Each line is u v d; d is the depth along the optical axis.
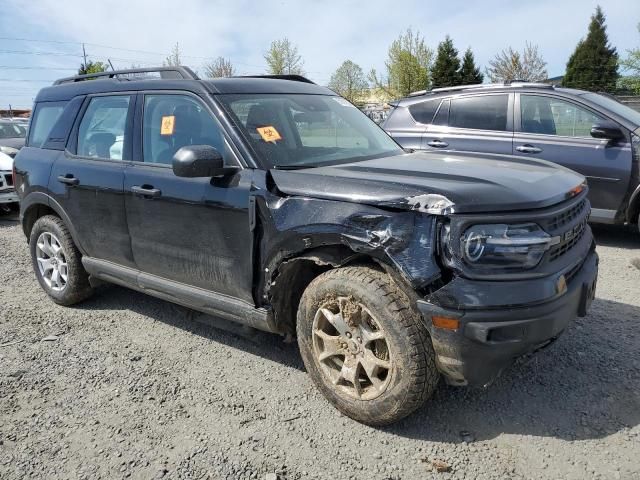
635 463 2.60
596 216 6.39
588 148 6.30
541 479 2.52
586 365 3.50
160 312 4.65
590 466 2.59
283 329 3.37
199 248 3.52
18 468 2.68
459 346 2.56
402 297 2.71
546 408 3.06
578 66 47.53
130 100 4.08
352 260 2.96
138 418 3.08
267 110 3.68
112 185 3.98
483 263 2.55
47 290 4.89
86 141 4.39
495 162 3.49
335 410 3.12
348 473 2.61
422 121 7.48
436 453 2.73
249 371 3.60
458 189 2.63
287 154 3.42
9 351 3.94
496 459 2.67
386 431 2.92
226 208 3.29
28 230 5.09
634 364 3.49
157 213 3.70
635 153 6.02
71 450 2.82
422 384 2.71
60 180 4.41
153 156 3.83
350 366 2.95
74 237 4.46
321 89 4.45
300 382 3.44
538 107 6.68
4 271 5.97
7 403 3.26
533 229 2.62
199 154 3.11
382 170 3.10
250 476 2.60
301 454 2.75
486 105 7.04
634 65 30.67
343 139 3.92
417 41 42.16
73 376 3.57
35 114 5.00
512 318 2.51
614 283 5.05
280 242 3.04
